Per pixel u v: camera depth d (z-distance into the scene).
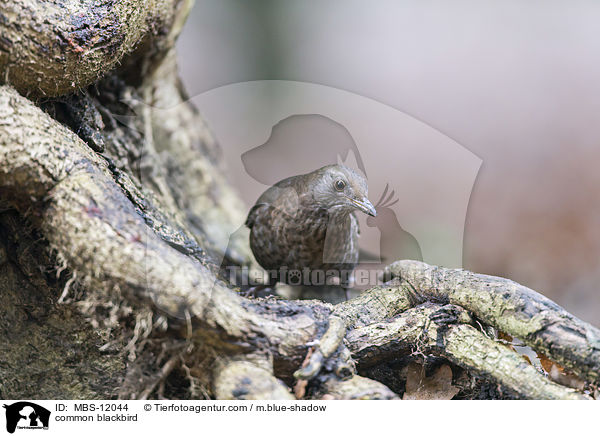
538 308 5.06
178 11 7.19
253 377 4.61
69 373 5.41
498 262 10.62
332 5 20.30
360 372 5.59
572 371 4.88
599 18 19.22
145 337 4.68
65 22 5.02
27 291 5.33
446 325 5.32
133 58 6.93
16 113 4.48
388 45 19.14
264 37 19.30
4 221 5.16
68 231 4.43
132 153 7.57
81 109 5.99
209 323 4.52
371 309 5.64
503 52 18.16
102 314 4.95
